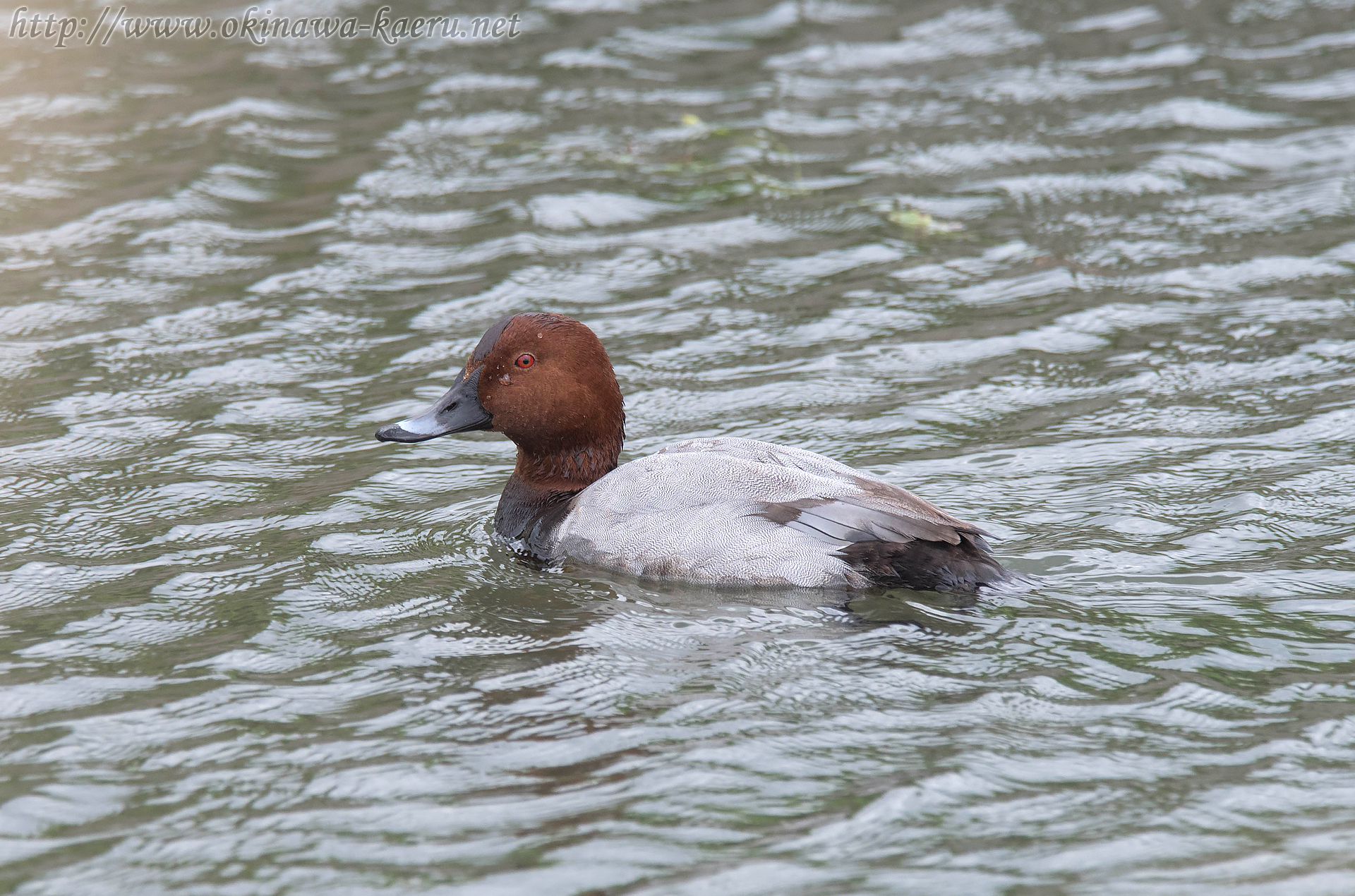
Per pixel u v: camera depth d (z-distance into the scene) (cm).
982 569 831
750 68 2083
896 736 671
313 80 2050
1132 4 2272
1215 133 1775
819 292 1430
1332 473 993
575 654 766
